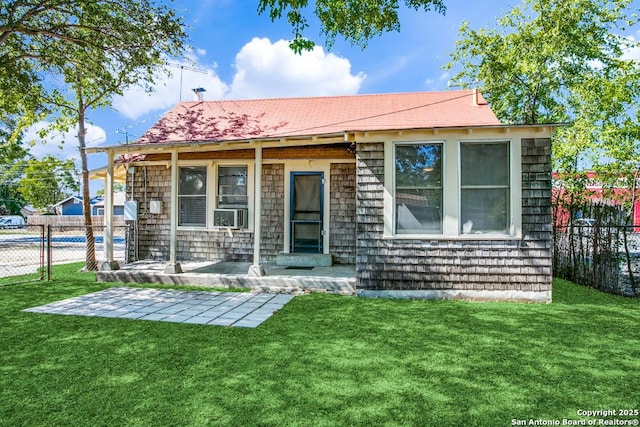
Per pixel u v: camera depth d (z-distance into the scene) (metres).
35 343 4.18
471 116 8.43
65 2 8.02
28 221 27.78
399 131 6.28
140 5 8.72
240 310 5.65
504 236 6.20
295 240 9.17
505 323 4.96
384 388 3.09
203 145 7.23
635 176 8.48
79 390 3.06
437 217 6.43
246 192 9.30
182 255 9.53
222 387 3.10
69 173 36.50
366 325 4.88
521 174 6.14
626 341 4.27
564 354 3.87
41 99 10.04
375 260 6.54
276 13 5.94
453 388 3.10
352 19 6.67
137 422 2.59
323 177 9.02
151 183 9.73
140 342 4.21
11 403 2.85
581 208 7.93
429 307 5.82
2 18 7.76
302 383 3.18
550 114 11.38
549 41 10.47
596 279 7.21
